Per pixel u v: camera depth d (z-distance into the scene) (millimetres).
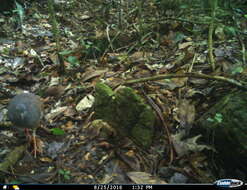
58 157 3285
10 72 4746
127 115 3393
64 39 5727
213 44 4707
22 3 6750
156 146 3350
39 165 3223
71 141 3465
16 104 3074
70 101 4051
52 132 3578
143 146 3316
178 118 3527
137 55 4805
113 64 4762
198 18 5289
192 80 3939
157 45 5121
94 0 7422
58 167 3156
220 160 3156
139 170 3107
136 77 4250
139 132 3344
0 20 6098
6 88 4398
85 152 3312
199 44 4625
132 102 3355
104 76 4379
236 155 2998
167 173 3084
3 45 5480
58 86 4277
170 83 3949
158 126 3494
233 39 4824
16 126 3402
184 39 5066
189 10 5480
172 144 3271
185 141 3277
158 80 4031
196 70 4156
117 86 3830
